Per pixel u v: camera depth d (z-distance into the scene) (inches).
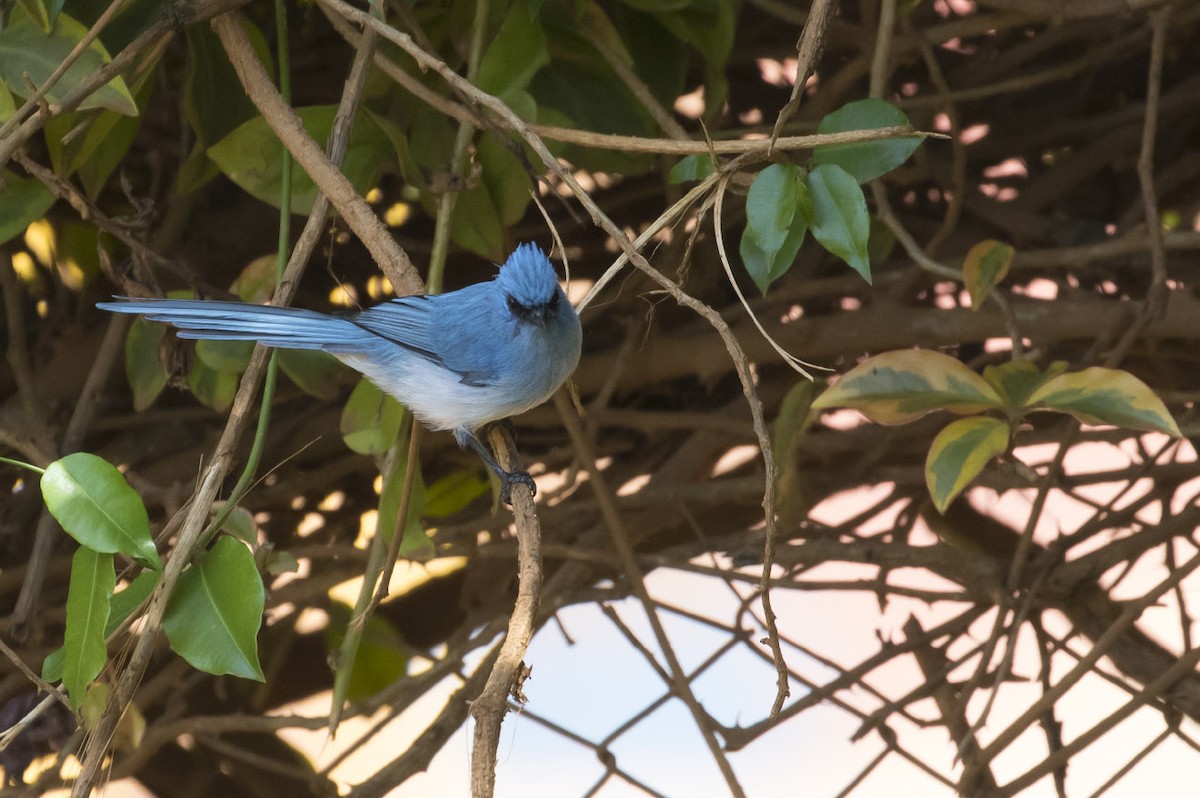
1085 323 389.4
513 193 313.0
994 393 293.1
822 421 443.8
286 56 306.5
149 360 324.5
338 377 333.1
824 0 256.1
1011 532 440.5
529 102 303.4
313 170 279.6
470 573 428.1
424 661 438.0
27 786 310.2
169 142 392.5
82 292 399.2
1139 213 421.7
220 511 255.6
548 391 313.0
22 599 323.3
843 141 257.0
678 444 437.4
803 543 375.6
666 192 417.1
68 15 284.7
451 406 303.1
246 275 319.6
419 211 424.8
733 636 366.0
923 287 421.1
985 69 437.7
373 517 423.2
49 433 359.3
